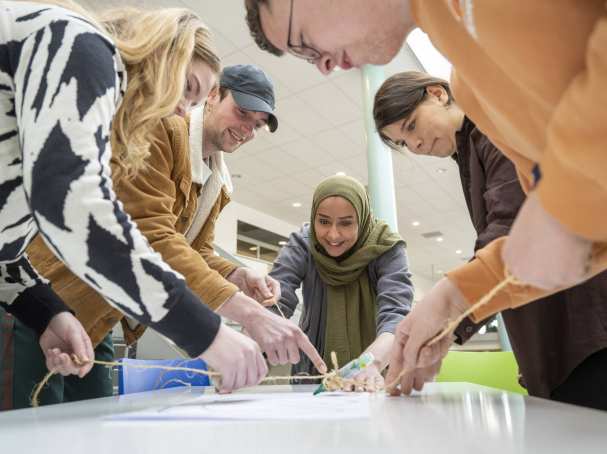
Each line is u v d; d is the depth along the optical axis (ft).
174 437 1.34
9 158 2.06
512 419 1.61
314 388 3.85
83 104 1.82
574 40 1.24
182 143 3.79
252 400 2.57
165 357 6.76
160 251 3.08
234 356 1.94
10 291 2.72
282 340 3.04
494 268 2.29
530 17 1.26
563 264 1.25
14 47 1.91
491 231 2.86
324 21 1.86
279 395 3.00
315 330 5.21
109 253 1.78
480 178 3.41
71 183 1.73
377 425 1.51
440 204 22.16
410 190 20.36
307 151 16.93
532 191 1.27
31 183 1.75
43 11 1.97
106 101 1.92
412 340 2.52
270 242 27.04
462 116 3.87
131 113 2.71
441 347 2.55
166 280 1.85
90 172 1.78
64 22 1.92
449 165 17.87
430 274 38.09
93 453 1.13
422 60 10.41
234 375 1.97
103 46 2.01
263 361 2.07
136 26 2.75
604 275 2.63
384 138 4.40
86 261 1.79
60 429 1.55
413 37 9.68
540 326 2.84
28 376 3.18
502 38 1.34
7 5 2.03
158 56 2.77
